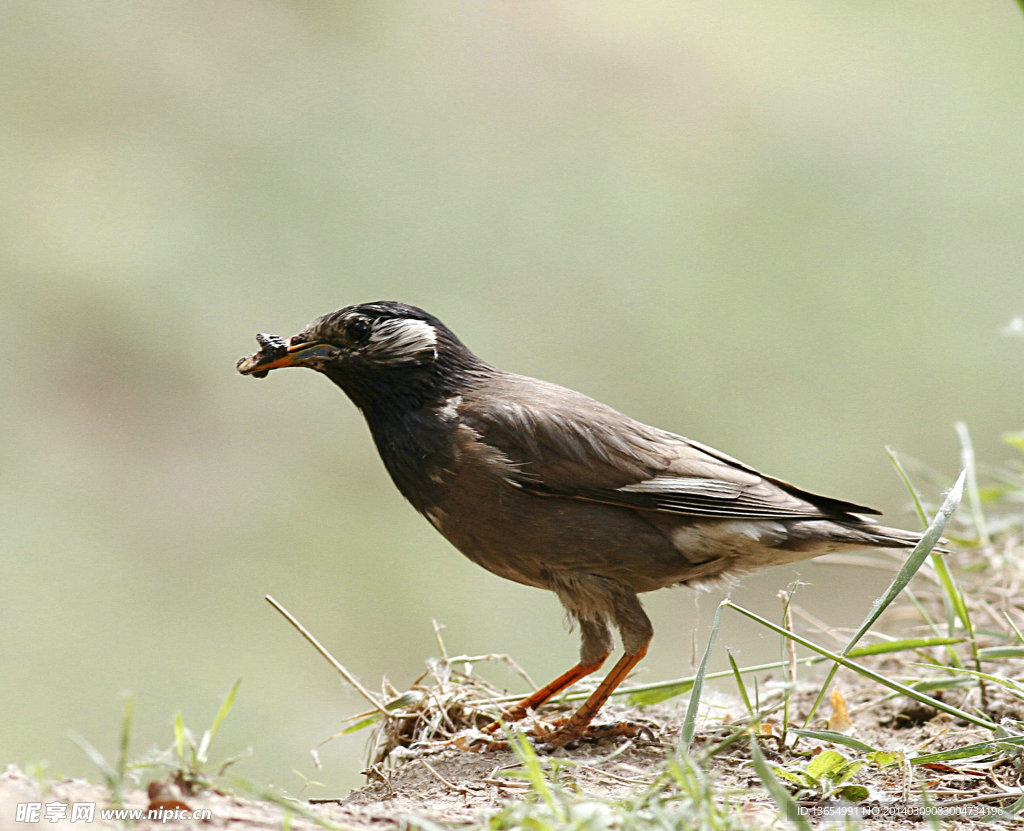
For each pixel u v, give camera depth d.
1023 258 18.14
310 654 13.51
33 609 13.79
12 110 18.84
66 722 12.32
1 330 17.03
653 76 20.27
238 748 11.35
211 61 19.61
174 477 16.14
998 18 20.22
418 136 19.25
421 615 14.25
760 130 19.50
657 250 18.36
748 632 12.29
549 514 5.80
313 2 20.19
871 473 16.73
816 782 4.58
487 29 20.59
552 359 17.55
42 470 15.88
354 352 6.04
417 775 5.22
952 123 19.30
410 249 18.27
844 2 20.78
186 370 17.09
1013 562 6.92
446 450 5.89
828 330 17.75
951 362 17.55
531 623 14.12
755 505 5.85
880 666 6.72
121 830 3.66
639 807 3.83
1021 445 7.91
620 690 5.77
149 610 14.12
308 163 18.75
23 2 19.02
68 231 17.80
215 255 17.92
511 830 3.77
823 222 18.62
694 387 17.55
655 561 5.85
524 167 19.06
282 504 15.86
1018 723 5.35
